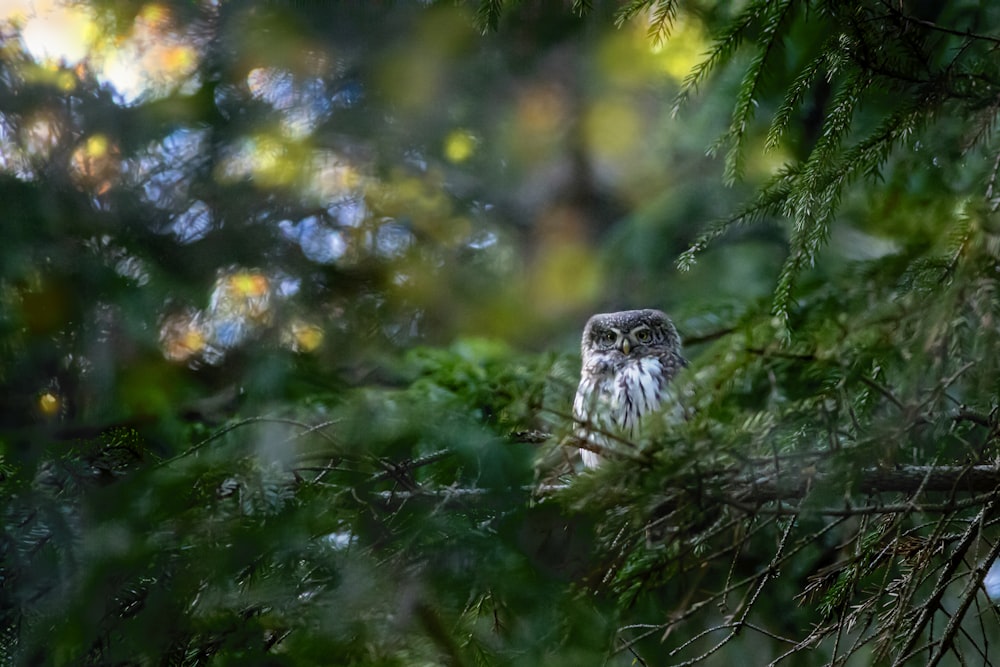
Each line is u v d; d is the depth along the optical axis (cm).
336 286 1769
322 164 1917
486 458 970
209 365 1573
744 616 812
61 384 1473
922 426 686
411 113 2002
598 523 756
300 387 1458
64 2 1750
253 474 853
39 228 1542
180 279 1636
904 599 764
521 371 1062
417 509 922
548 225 2208
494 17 905
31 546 871
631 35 2003
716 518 755
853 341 641
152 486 862
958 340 603
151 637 831
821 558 1143
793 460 688
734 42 876
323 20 1881
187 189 1745
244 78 1894
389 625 825
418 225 2012
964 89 746
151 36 1852
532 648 859
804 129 1402
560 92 2131
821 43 852
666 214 1772
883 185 986
